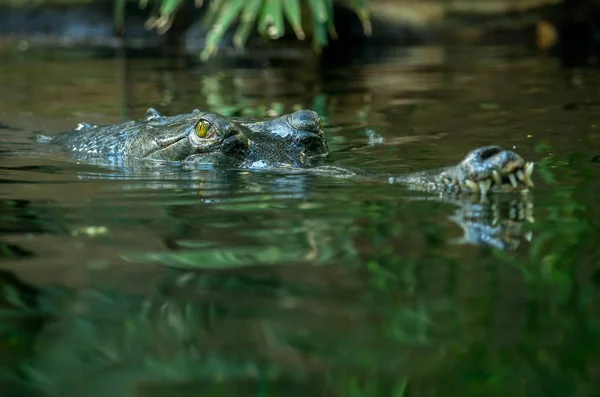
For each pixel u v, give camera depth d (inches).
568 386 209.9
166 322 254.1
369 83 1010.1
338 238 341.4
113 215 390.3
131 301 272.1
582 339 235.6
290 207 401.4
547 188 429.7
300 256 316.5
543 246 322.7
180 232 355.9
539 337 237.5
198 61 1283.2
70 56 1365.7
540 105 794.2
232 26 1460.4
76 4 1728.6
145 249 330.3
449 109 791.1
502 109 778.2
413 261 307.4
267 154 526.3
